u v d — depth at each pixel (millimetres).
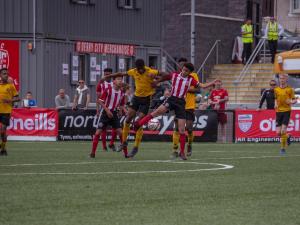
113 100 32906
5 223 15445
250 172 24484
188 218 16172
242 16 74875
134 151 30172
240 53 71438
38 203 17750
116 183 21234
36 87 54219
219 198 18812
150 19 63094
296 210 17328
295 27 82562
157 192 19625
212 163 27594
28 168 25250
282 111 34688
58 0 55344
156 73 29938
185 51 69875
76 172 23969
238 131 44688
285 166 26781
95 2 58344
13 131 44594
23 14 54094
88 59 58062
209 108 45906
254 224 15688
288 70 56562
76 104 44625
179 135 29797
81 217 16125
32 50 54094
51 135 44281
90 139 44312
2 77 31906
